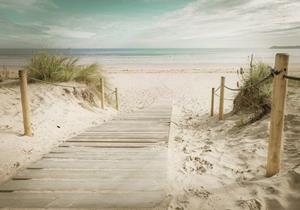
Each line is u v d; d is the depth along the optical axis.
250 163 3.44
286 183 2.66
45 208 2.38
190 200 2.52
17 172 3.22
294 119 4.71
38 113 6.23
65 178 3.01
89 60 43.28
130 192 2.66
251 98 6.48
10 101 6.62
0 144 4.14
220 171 3.23
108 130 5.55
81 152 3.99
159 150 4.11
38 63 8.33
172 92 14.88
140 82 18.94
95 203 2.45
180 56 58.75
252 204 2.37
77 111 7.21
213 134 5.48
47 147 4.32
